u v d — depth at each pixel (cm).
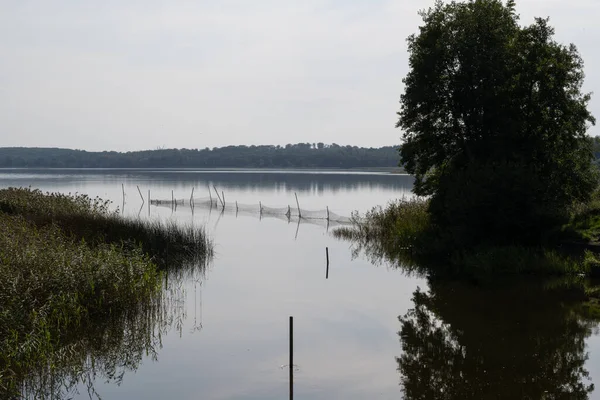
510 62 2528
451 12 2673
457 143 2609
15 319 1150
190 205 4822
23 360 1071
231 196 6181
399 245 2567
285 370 1091
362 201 5509
